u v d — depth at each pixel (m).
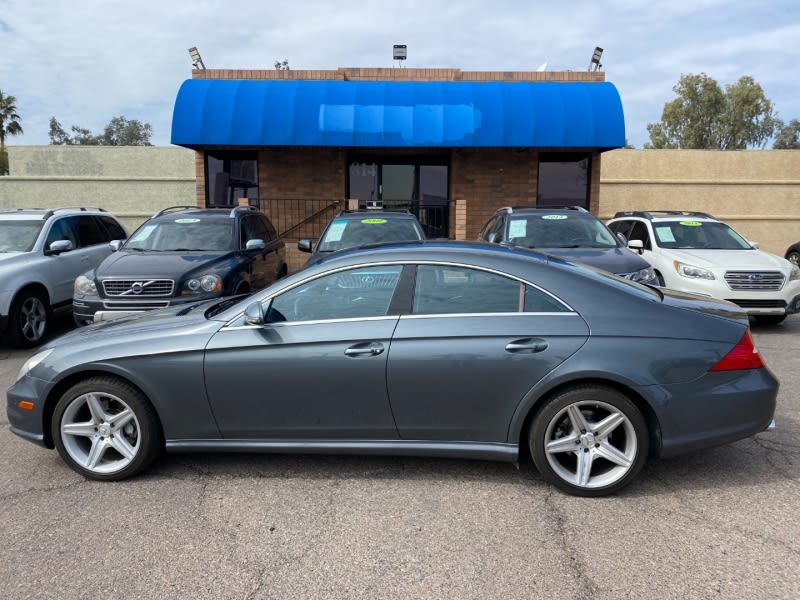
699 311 3.78
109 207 16.14
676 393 3.56
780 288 8.45
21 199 16.03
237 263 7.70
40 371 3.98
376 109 12.25
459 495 3.73
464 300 3.76
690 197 16.59
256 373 3.78
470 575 2.89
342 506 3.59
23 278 7.89
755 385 3.63
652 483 3.88
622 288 3.82
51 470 4.14
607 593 2.74
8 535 3.28
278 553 3.09
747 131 44.84
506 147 12.70
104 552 3.11
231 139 12.12
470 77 14.00
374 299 3.82
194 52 13.62
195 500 3.69
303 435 3.84
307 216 13.91
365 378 3.71
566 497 3.69
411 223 8.79
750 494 3.72
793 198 16.64
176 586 2.82
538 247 8.15
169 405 3.86
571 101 12.30
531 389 3.61
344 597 2.73
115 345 3.90
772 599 2.69
